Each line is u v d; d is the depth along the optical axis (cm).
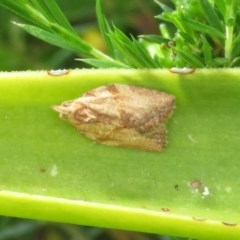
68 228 14
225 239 6
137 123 7
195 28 7
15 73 7
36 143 7
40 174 7
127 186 7
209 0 7
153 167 7
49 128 7
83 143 7
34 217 7
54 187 7
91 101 7
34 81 7
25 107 7
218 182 7
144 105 7
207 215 7
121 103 7
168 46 7
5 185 7
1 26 14
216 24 7
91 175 7
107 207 6
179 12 7
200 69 7
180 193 7
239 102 7
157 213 6
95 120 7
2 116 7
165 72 7
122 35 7
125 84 7
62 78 7
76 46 7
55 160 7
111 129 7
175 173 7
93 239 14
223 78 7
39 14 7
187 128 7
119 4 14
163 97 7
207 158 7
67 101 7
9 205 6
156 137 7
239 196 7
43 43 15
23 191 7
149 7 14
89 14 14
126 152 7
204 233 6
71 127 7
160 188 7
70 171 7
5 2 7
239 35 7
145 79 7
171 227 6
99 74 7
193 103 7
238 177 7
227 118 7
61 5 14
